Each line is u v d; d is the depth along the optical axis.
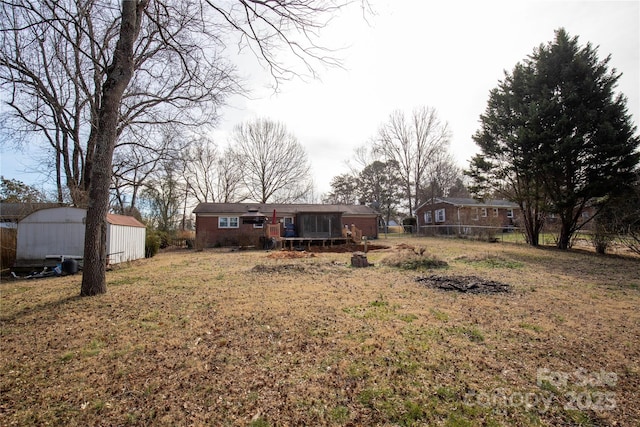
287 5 5.14
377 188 39.69
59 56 8.77
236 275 8.23
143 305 5.21
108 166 6.26
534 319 4.48
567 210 14.76
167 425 2.20
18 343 3.66
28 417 2.29
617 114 13.30
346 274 8.23
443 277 7.39
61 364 3.13
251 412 2.33
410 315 4.61
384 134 32.81
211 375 2.88
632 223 12.09
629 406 2.42
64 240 10.61
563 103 14.03
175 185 24.75
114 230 11.12
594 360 3.18
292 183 35.34
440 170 35.97
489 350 3.40
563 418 2.27
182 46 6.85
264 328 4.07
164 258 13.65
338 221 20.86
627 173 12.84
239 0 5.18
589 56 14.10
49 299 5.80
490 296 5.82
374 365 3.03
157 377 2.85
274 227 19.06
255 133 34.00
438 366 3.01
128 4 6.24
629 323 4.33
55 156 15.91
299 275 8.09
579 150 13.59
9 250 10.61
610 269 9.29
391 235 27.66
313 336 3.78
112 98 6.20
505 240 19.89
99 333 3.95
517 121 15.55
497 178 17.25
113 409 2.39
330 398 2.50
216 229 21.48
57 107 12.92
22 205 15.62
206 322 4.32
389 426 2.17
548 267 9.59
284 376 2.85
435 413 2.30
